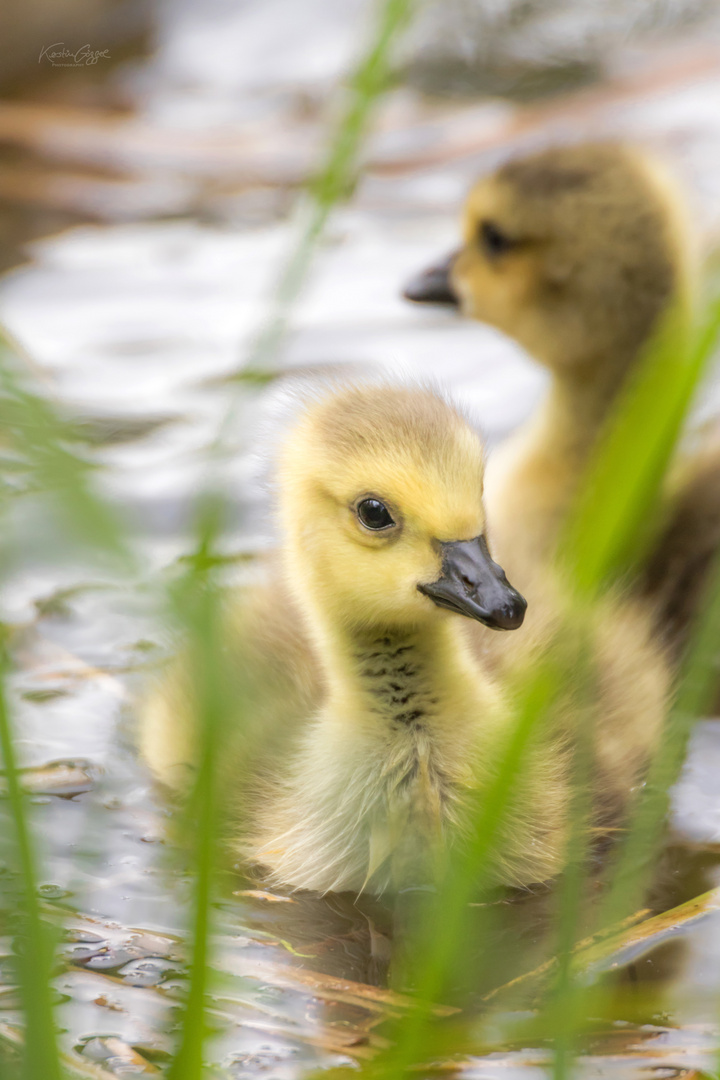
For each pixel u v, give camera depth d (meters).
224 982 7.69
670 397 5.27
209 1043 7.10
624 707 10.12
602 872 8.98
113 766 9.97
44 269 17.34
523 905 8.66
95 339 15.51
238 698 9.48
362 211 18.67
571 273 12.93
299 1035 7.18
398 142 19.92
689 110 19.98
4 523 5.35
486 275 13.46
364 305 16.36
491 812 5.67
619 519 5.36
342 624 9.09
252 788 9.49
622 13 21.94
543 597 10.66
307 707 9.93
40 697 10.68
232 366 14.95
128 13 22.80
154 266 17.36
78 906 8.28
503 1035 7.12
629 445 5.34
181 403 14.26
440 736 9.01
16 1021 7.10
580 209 12.78
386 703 9.05
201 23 23.39
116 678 10.88
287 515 9.58
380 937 8.31
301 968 7.90
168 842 9.15
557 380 13.29
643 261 12.73
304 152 19.88
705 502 11.71
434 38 21.11
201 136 20.34
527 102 20.50
